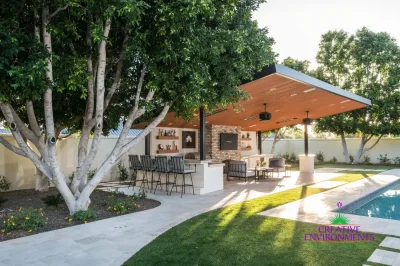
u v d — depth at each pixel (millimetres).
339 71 19000
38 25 5012
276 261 3379
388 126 16641
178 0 4438
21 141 5121
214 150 13664
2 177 8641
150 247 3869
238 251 3699
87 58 5590
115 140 11633
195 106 5770
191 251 3707
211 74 6059
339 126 18016
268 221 5109
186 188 8562
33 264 3379
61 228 4820
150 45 5230
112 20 5098
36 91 4137
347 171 14062
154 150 12422
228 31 5289
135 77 6555
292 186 9469
